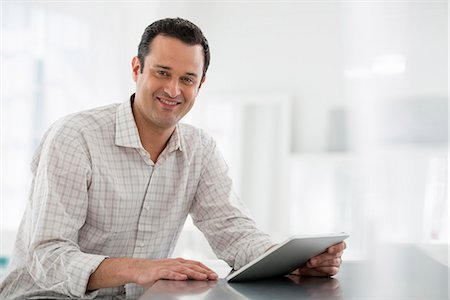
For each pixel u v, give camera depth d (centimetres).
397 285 115
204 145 164
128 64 432
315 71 461
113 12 431
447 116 430
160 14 454
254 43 475
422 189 429
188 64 141
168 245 161
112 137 149
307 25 465
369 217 434
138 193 151
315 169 452
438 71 435
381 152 441
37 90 404
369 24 452
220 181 162
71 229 136
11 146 394
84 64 421
